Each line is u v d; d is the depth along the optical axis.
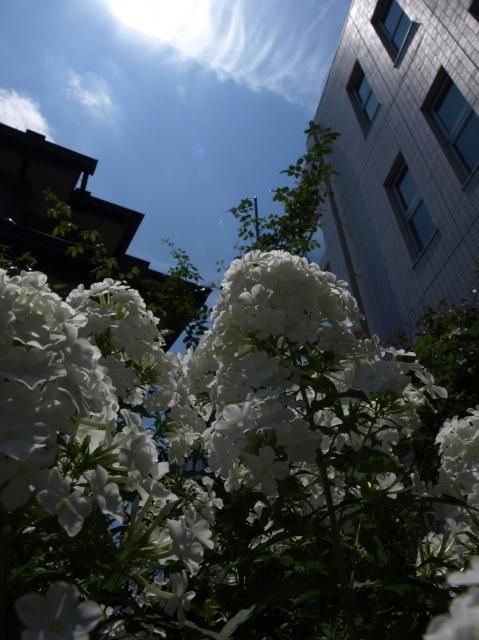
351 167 12.24
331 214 13.42
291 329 2.23
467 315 6.22
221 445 2.20
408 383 2.45
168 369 2.88
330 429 2.17
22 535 1.24
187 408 2.88
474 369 4.69
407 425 2.65
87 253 7.48
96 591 1.36
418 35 9.59
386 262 10.12
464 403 3.68
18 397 1.20
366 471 2.02
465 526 2.46
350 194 12.18
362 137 11.77
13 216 9.03
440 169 8.55
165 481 2.57
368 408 2.55
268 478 2.03
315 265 2.47
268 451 2.04
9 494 1.13
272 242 7.86
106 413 1.55
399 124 10.08
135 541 1.38
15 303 1.35
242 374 2.11
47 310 1.42
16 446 1.10
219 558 2.28
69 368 1.30
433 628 0.58
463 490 2.61
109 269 6.34
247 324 2.22
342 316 2.36
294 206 7.95
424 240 9.23
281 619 2.29
